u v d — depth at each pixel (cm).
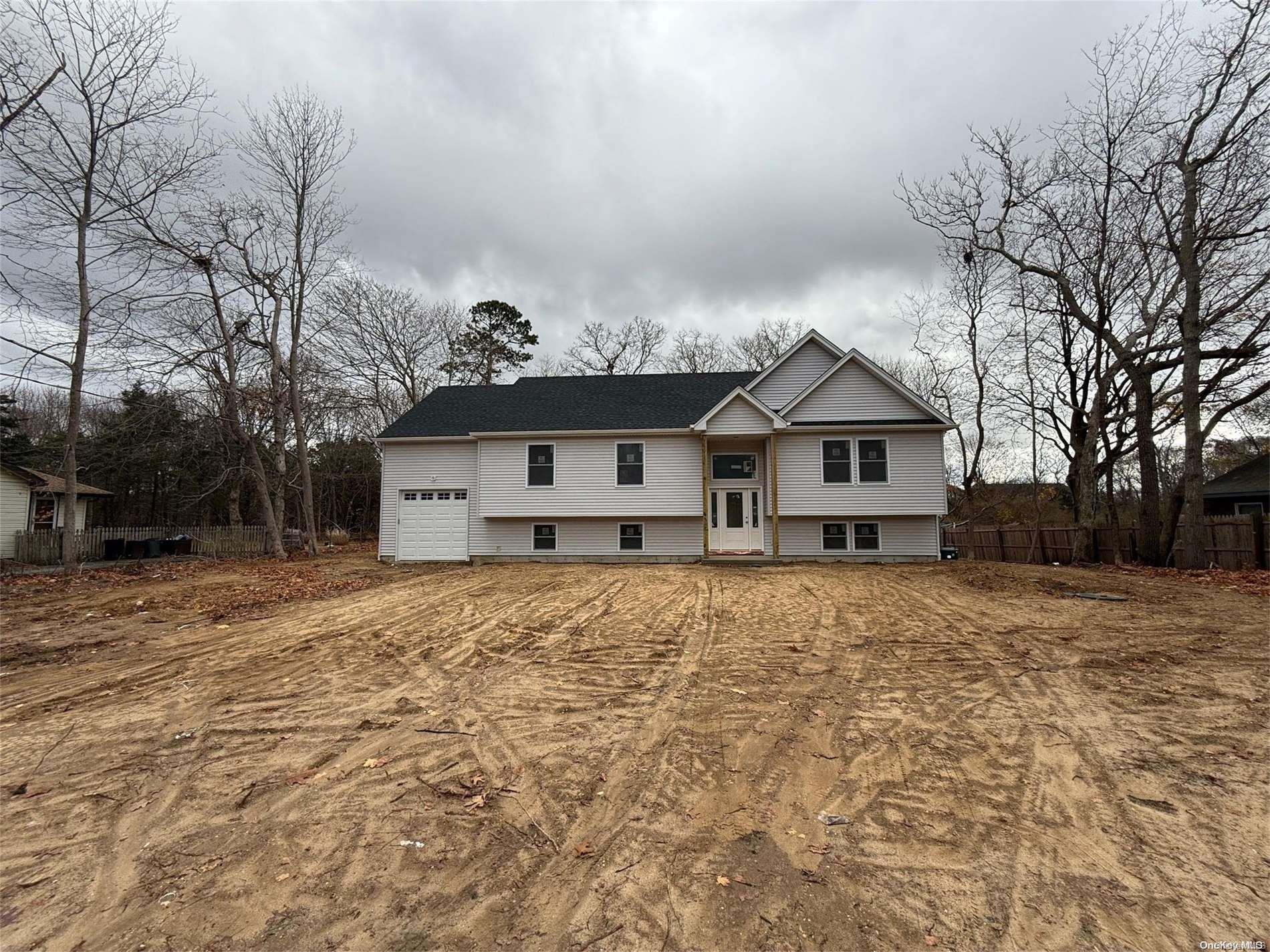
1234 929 254
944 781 393
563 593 1158
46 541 1989
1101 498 2734
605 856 317
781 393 1986
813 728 486
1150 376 1680
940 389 2853
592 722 504
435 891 289
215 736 484
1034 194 1759
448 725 500
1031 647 710
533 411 1988
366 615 960
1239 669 602
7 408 2950
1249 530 1387
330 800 378
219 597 1145
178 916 273
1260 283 1374
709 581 1313
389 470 1944
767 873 300
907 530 1775
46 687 610
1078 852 312
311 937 259
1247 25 1345
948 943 251
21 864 315
